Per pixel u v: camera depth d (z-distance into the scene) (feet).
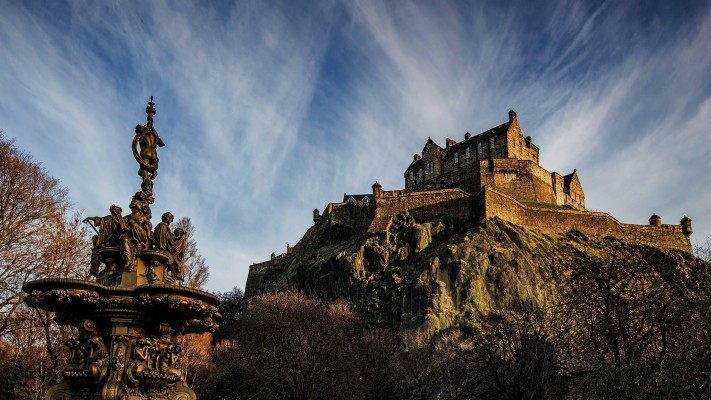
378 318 194.39
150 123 38.29
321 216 295.07
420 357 150.82
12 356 88.53
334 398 133.39
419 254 210.18
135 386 32.45
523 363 74.54
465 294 183.42
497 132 302.45
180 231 37.04
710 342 42.91
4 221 74.54
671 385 42.34
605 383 47.06
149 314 33.40
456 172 299.58
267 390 134.41
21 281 74.28
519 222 231.30
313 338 144.25
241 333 175.94
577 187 325.01
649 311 49.60
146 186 36.88
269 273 318.45
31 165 79.41
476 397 90.38
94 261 34.91
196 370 135.13
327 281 226.38
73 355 32.94
